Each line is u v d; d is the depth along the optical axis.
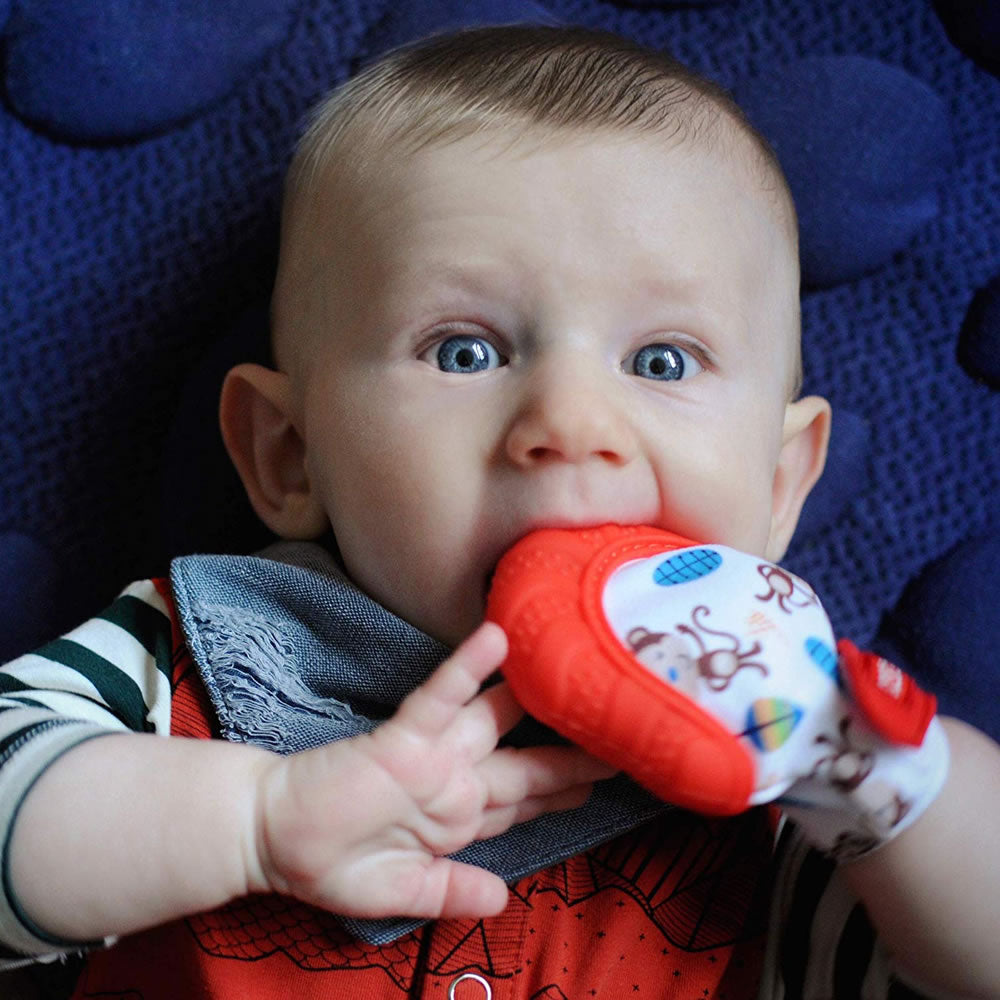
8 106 0.92
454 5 0.96
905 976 0.74
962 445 0.99
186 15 0.92
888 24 0.98
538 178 0.71
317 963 0.71
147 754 0.63
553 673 0.59
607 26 0.98
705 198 0.74
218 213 0.95
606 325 0.71
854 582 0.99
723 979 0.78
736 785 0.56
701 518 0.71
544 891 0.76
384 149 0.76
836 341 0.99
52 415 0.94
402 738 0.61
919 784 0.66
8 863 0.61
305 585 0.76
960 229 0.98
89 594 0.95
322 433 0.76
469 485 0.69
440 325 0.71
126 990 0.74
